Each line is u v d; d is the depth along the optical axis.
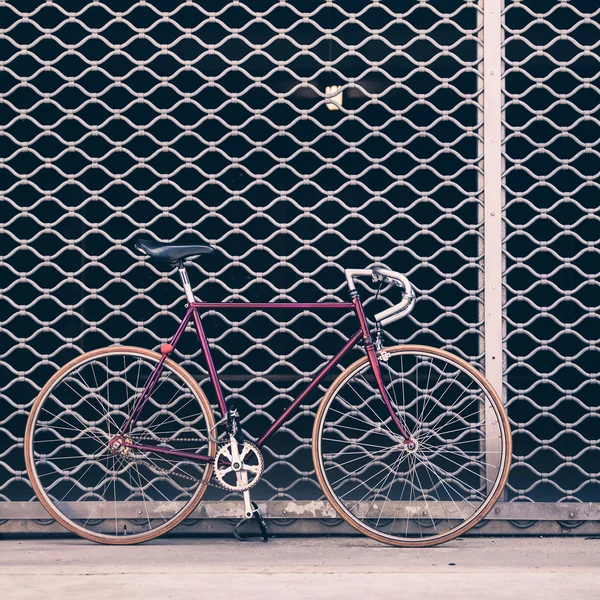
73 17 3.50
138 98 3.51
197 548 3.19
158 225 7.93
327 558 3.02
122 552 3.13
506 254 3.45
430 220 4.31
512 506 3.36
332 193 3.52
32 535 3.43
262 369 9.41
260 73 6.54
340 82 4.20
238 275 4.39
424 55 6.04
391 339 3.51
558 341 8.34
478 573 2.78
